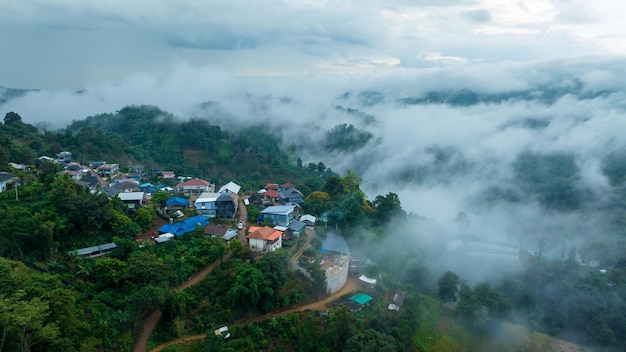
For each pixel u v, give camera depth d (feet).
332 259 223.71
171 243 198.80
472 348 209.67
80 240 188.03
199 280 182.09
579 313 240.12
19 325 107.24
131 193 244.01
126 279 166.61
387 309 200.95
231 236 214.69
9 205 194.59
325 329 173.99
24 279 132.98
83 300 154.30
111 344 142.72
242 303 168.35
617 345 223.10
